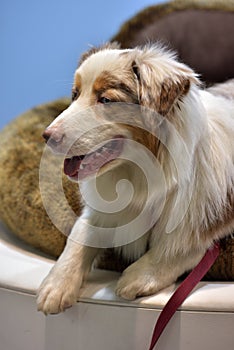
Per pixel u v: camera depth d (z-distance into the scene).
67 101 1.68
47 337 1.15
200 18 2.18
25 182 1.48
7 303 1.18
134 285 1.09
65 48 2.59
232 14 2.17
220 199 1.17
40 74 2.65
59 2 2.53
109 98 1.07
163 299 1.09
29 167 1.53
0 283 1.18
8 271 1.22
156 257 1.17
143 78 1.03
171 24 2.19
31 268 1.24
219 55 2.17
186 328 1.08
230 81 1.71
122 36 2.17
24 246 1.44
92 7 2.52
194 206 1.16
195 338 1.08
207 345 1.08
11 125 1.83
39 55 2.63
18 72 2.66
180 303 1.07
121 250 1.30
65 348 1.15
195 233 1.17
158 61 1.06
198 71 2.19
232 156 1.21
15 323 1.19
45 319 1.14
